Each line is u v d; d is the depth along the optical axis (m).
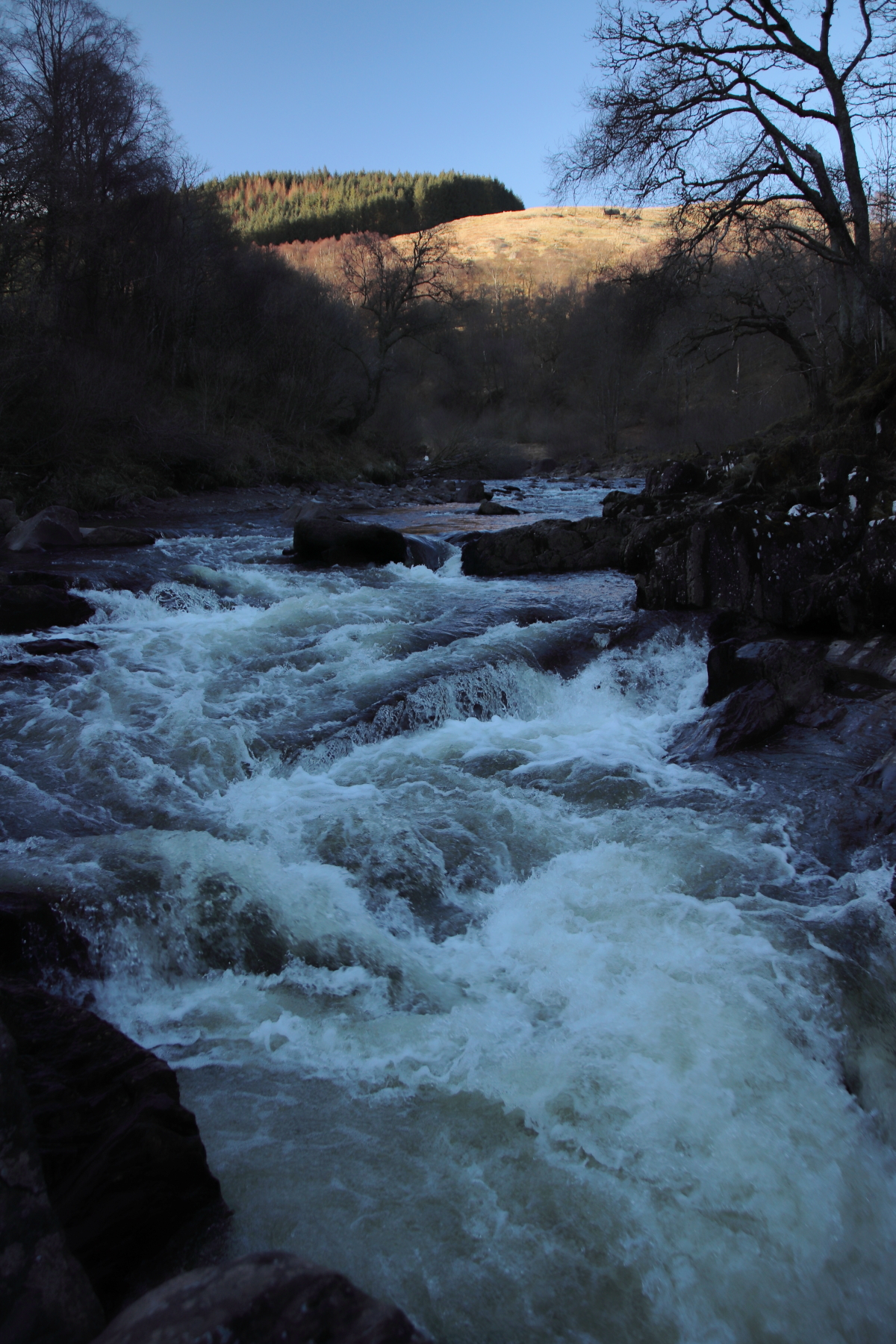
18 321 19.56
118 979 4.09
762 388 34.41
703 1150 3.22
